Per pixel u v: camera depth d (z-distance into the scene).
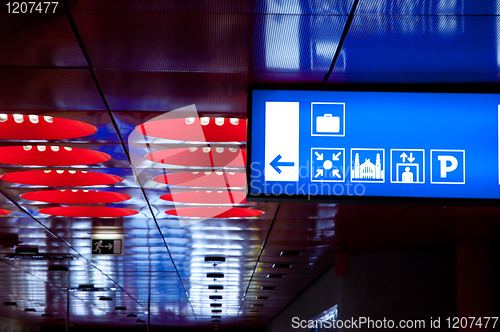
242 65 5.39
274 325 33.16
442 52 5.13
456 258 13.55
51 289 22.94
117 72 5.60
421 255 15.02
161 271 19.09
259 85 5.35
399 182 5.12
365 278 15.95
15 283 21.45
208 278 20.48
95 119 7.01
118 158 8.71
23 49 5.11
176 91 6.07
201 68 5.48
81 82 5.86
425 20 4.63
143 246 15.45
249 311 30.56
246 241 14.71
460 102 5.27
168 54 5.21
